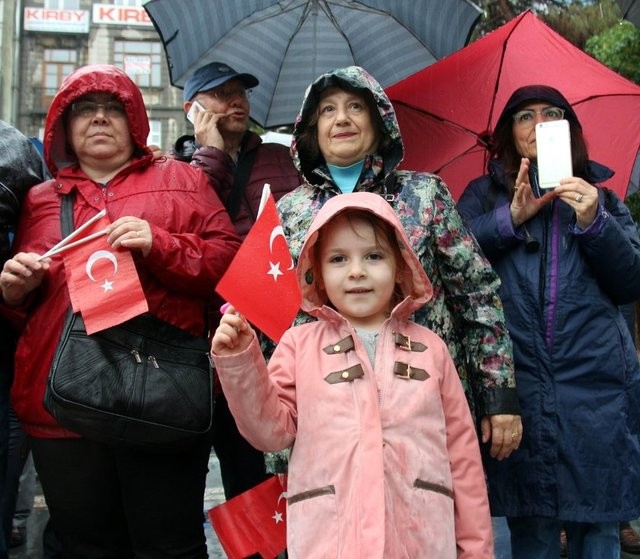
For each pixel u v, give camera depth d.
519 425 2.91
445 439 2.42
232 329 2.22
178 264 2.82
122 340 2.72
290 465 2.40
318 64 4.80
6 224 3.03
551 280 3.19
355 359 2.43
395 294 2.73
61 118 3.00
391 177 3.02
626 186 4.16
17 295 2.82
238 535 3.02
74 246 2.75
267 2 4.71
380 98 2.97
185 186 3.10
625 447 3.09
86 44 29.22
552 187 3.21
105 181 3.02
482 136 4.33
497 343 2.92
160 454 2.82
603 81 4.21
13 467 3.81
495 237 3.25
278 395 2.46
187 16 4.67
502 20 10.47
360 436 2.29
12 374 3.23
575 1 10.64
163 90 29.61
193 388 2.75
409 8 4.73
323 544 2.22
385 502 2.22
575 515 3.04
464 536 2.40
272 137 6.67
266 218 2.40
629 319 4.77
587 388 3.12
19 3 28.17
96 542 2.91
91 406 2.61
